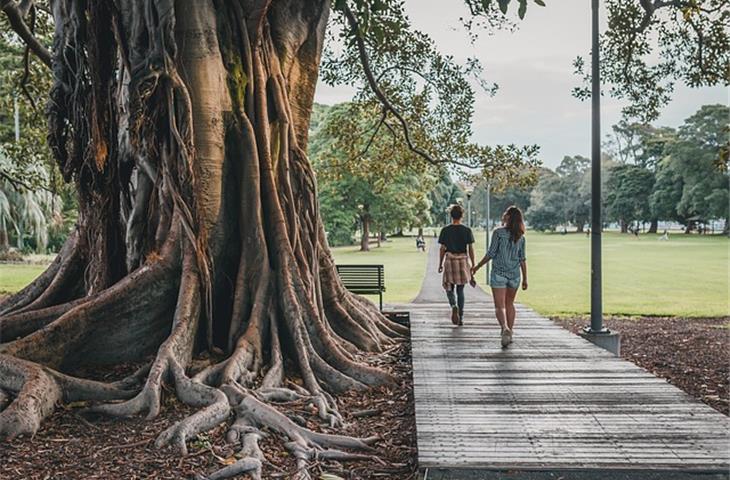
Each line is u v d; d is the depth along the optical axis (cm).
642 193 10475
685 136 9406
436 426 550
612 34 1595
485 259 930
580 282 3036
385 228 6244
